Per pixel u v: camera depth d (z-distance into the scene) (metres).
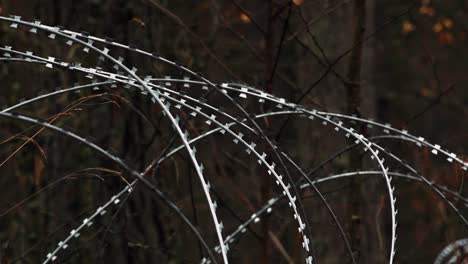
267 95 6.13
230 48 10.88
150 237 9.44
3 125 9.66
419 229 15.30
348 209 8.46
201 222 10.21
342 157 12.95
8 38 9.95
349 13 13.67
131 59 9.53
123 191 6.05
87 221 5.89
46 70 9.73
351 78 8.58
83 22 9.66
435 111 23.25
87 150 9.51
